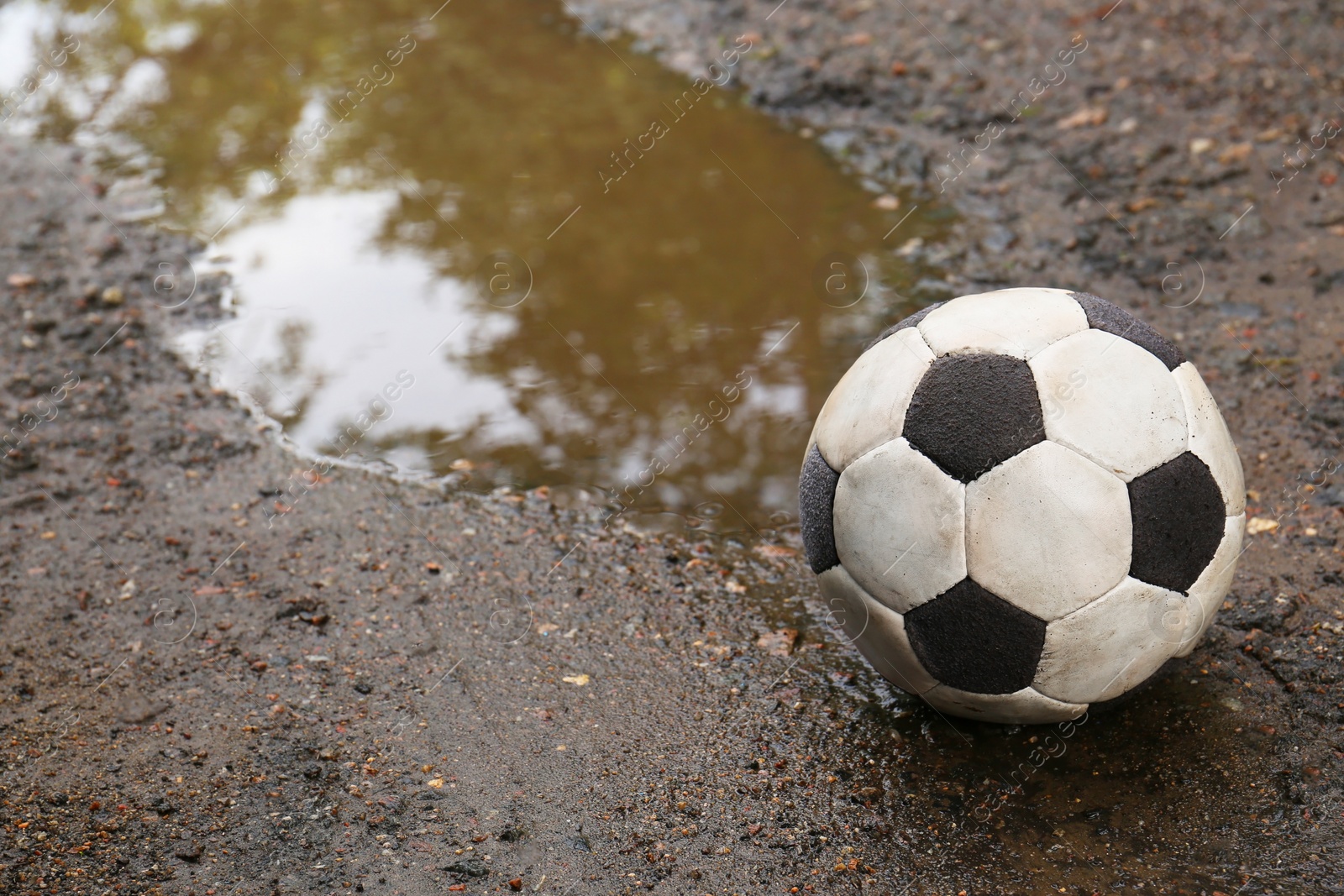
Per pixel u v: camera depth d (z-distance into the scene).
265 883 1.13
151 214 1.90
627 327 1.60
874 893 1.12
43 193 1.95
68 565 1.38
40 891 1.13
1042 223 1.70
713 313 1.61
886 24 2.20
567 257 1.73
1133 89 1.94
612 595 1.34
